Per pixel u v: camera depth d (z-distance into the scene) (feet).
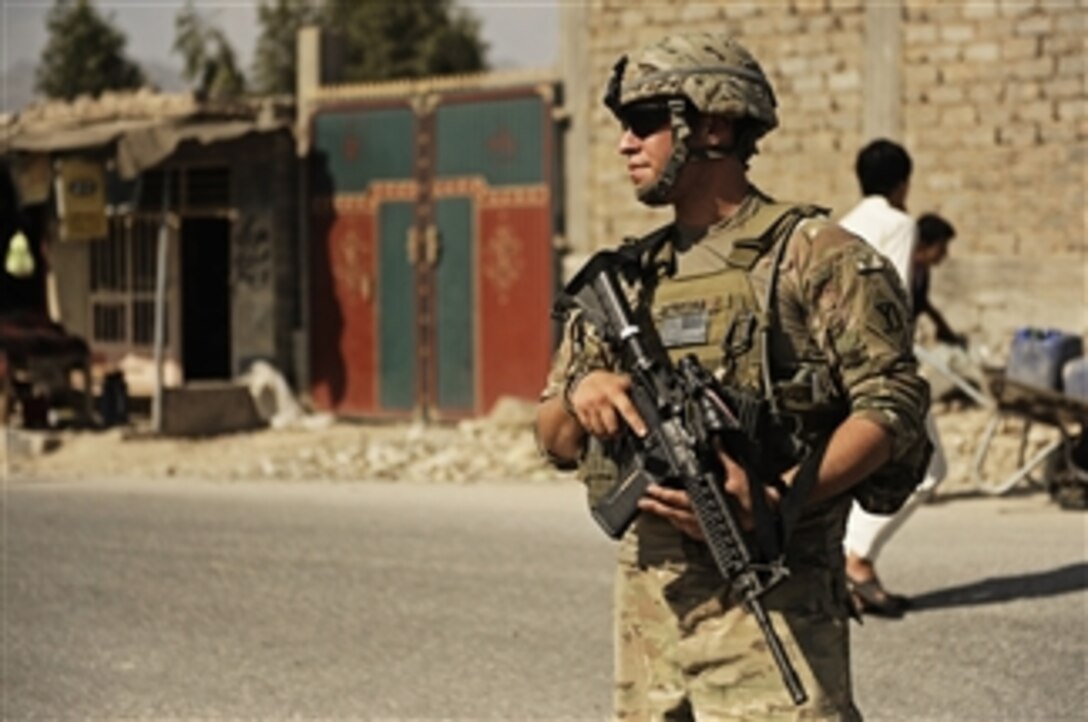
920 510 46.03
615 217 71.87
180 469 61.98
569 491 53.26
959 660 29.04
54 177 75.87
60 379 73.82
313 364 78.95
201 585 37.32
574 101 72.49
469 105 74.74
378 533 44.14
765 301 13.46
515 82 73.51
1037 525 43.11
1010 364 46.42
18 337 72.90
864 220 31.35
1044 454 46.19
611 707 26.86
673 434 13.23
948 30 65.10
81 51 141.90
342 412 78.28
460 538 43.06
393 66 143.74
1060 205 63.41
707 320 13.57
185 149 77.10
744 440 13.08
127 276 82.43
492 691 27.96
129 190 76.43
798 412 13.28
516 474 57.31
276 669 29.76
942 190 65.31
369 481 57.62
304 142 78.43
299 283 79.25
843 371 13.24
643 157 13.85
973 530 42.39
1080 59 62.90
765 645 13.56
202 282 83.87
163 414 71.31
